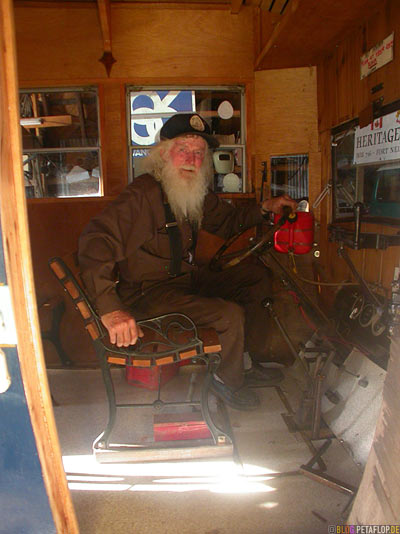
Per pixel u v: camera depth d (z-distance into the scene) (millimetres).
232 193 3508
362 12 2574
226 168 3604
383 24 2480
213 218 2814
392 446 1262
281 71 3512
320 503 1789
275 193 3625
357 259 2932
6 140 1186
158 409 2146
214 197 2789
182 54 3436
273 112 3551
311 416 2311
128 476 2004
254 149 3578
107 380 2066
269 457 2105
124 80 3420
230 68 3484
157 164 2449
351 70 2912
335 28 2797
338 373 2492
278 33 2854
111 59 3387
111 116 3449
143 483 1951
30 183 3521
